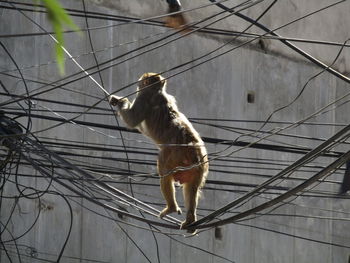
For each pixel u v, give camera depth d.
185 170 20.75
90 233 42.78
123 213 21.42
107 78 44.41
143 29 46.62
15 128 24.06
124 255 44.28
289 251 54.06
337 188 54.38
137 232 44.91
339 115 59.59
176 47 48.34
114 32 45.16
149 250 45.44
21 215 39.69
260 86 53.66
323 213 56.16
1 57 39.97
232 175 50.16
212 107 50.25
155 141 22.56
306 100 57.12
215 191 49.12
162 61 47.50
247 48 52.88
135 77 45.91
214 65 50.56
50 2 5.60
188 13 48.16
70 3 43.28
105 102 43.72
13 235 39.25
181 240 47.12
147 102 22.80
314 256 55.91
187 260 47.44
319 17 58.75
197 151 21.03
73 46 43.16
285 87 55.53
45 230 40.75
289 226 54.06
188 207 20.48
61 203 41.44
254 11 53.34
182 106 48.41
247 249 51.25
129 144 44.69
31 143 24.59
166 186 20.88
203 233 48.38
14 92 39.66
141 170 44.62
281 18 55.53
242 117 52.12
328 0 59.47
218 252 49.16
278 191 52.12
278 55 55.25
